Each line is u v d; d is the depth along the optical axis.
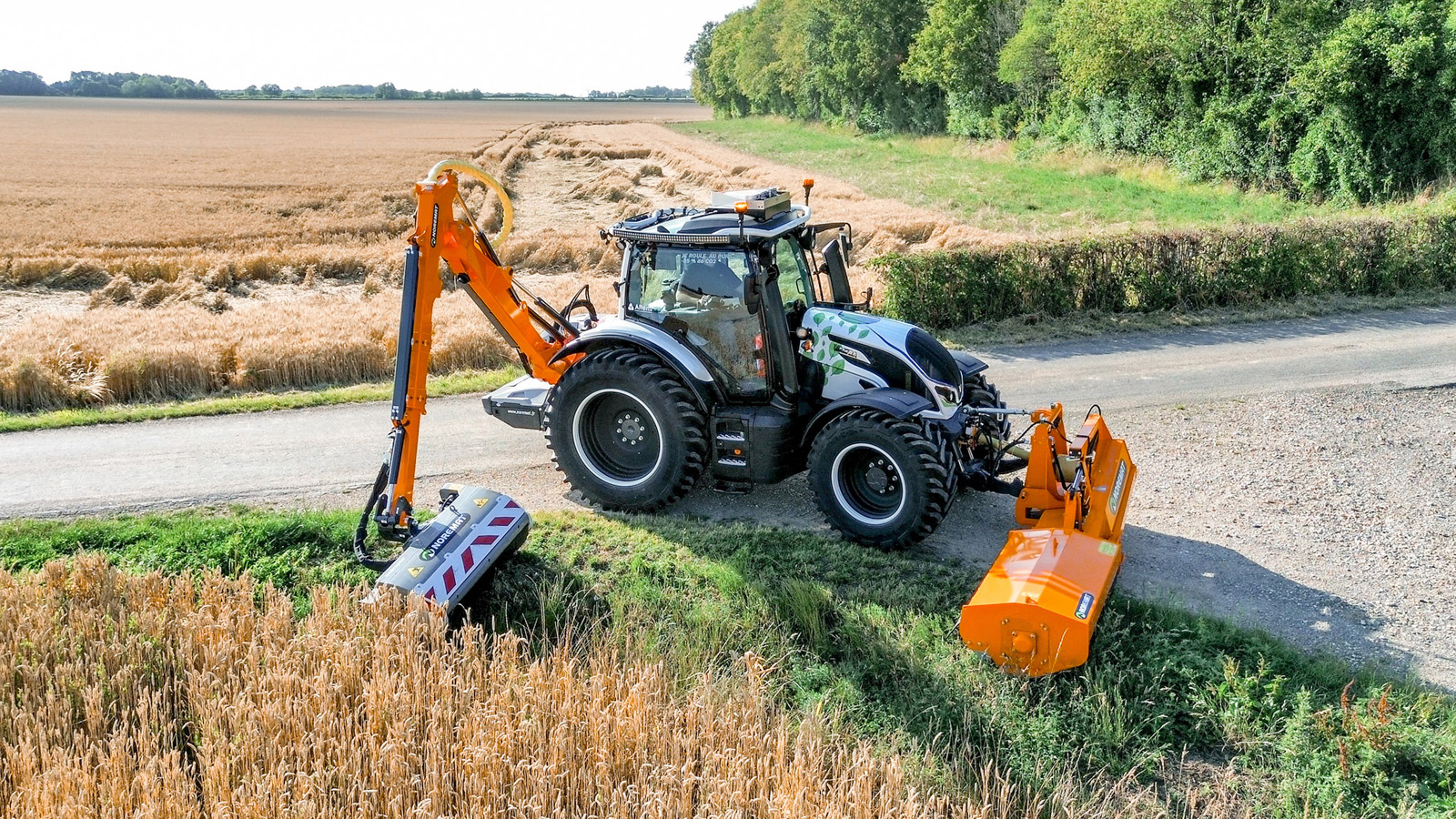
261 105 197.62
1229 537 8.42
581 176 49.19
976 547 8.24
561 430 8.80
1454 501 8.97
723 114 118.69
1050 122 41.25
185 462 10.35
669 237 8.09
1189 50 29.94
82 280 21.34
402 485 7.22
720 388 8.48
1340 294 17.30
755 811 4.99
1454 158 24.38
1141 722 5.88
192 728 5.68
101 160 56.31
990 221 25.81
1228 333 15.35
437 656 5.90
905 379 8.05
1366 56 24.61
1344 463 9.92
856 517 8.00
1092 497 6.98
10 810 4.79
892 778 5.04
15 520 8.74
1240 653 6.53
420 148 67.75
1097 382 12.92
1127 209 26.97
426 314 7.48
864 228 23.92
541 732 5.29
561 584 7.45
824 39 66.75
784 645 6.64
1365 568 7.84
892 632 6.77
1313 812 5.29
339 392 12.69
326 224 31.11
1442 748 5.54
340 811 4.81
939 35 47.66
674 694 5.97
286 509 9.10
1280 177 28.23
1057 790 5.30
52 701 5.57
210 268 21.44
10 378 12.18
